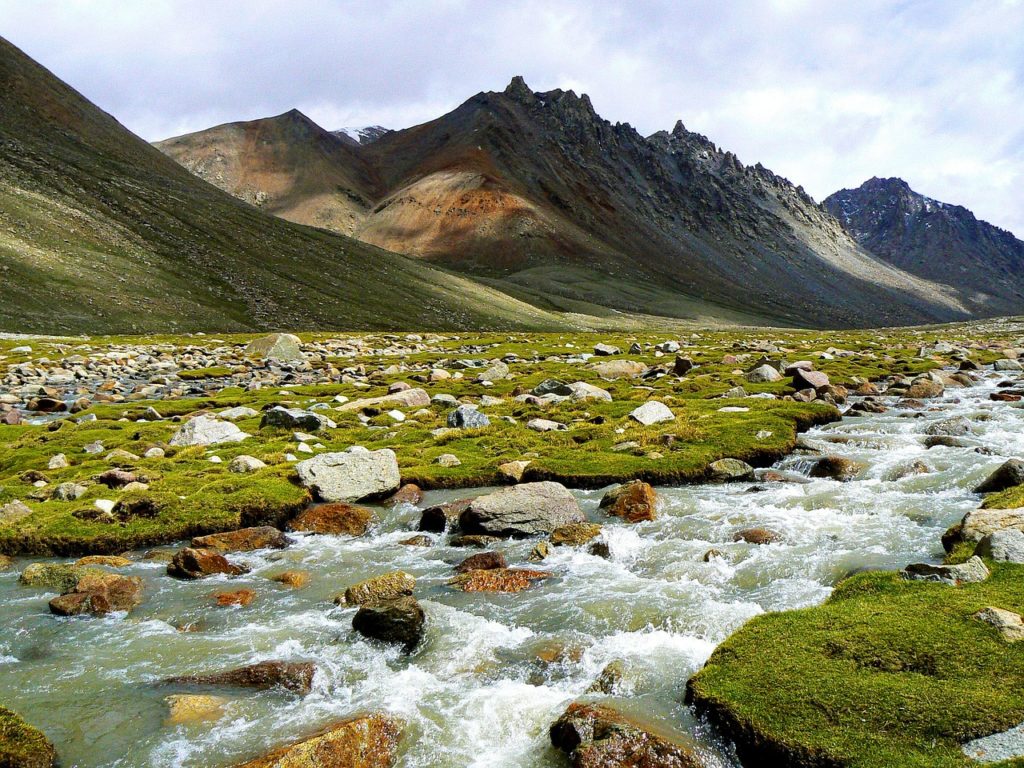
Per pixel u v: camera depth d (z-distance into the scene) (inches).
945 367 2062.0
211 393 1895.9
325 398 1676.9
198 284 6594.5
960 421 1050.1
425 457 995.3
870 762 284.7
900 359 2351.1
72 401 1771.7
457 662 436.5
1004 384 1626.5
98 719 376.5
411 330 6958.7
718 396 1460.4
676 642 442.6
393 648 459.5
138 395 1835.6
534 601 527.5
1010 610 378.6
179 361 2701.8
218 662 444.8
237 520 756.0
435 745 349.7
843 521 658.2
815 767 292.8
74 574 595.5
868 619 398.3
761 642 393.7
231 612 534.9
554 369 2208.4
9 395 1777.8
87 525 730.8
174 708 383.6
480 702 387.2
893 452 931.3
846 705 322.0
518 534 697.0
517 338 4766.2
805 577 531.5
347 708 383.9
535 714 371.9
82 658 454.9
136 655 458.6
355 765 328.8
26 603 558.3
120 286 5782.5
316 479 847.7
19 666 444.8
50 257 5698.8
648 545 633.0
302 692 402.3
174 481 876.0
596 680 398.6
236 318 6102.4
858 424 1165.1
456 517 748.6
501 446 1053.8
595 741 323.6
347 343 3791.8
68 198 7042.3
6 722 347.3
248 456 949.2
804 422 1165.7
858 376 1829.5
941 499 706.8
